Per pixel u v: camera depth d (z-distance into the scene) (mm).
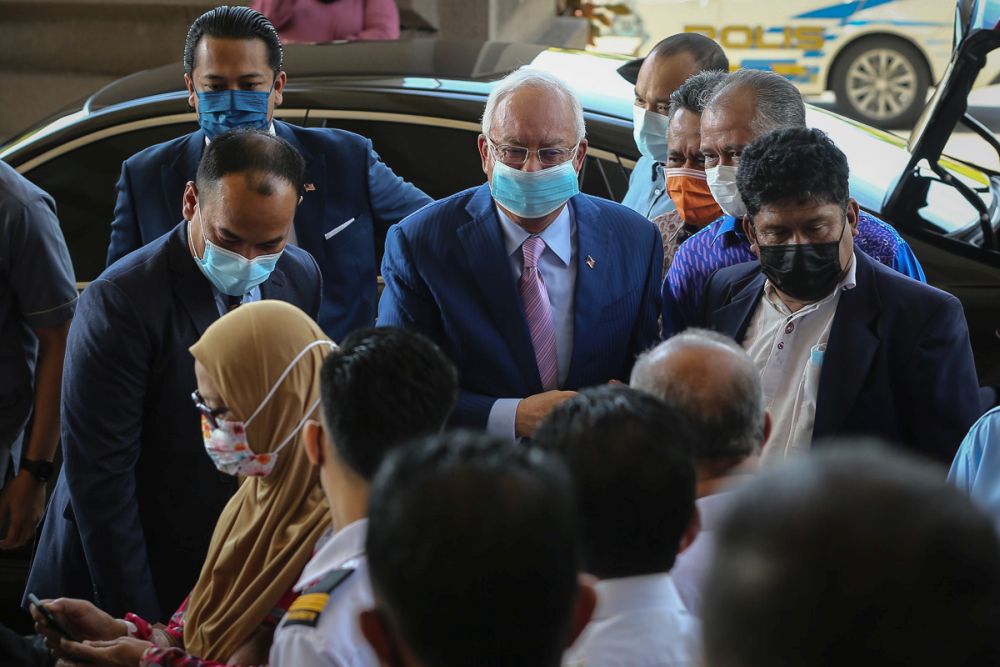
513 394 3152
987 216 4578
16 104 8016
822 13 11039
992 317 4391
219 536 2582
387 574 1362
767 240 2703
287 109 4863
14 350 3588
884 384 2725
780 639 987
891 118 11203
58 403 3617
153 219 3891
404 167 4812
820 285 2682
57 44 7898
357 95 4855
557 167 3027
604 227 3232
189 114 4805
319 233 3971
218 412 2463
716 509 2047
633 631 1745
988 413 2441
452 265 3156
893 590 962
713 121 3193
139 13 7730
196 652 2467
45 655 2551
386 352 2082
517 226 3182
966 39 4328
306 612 1941
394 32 5930
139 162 3912
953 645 958
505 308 3135
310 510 2453
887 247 3168
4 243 3449
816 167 2615
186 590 3135
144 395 3014
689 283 3217
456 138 4773
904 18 10883
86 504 2951
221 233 2896
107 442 2941
